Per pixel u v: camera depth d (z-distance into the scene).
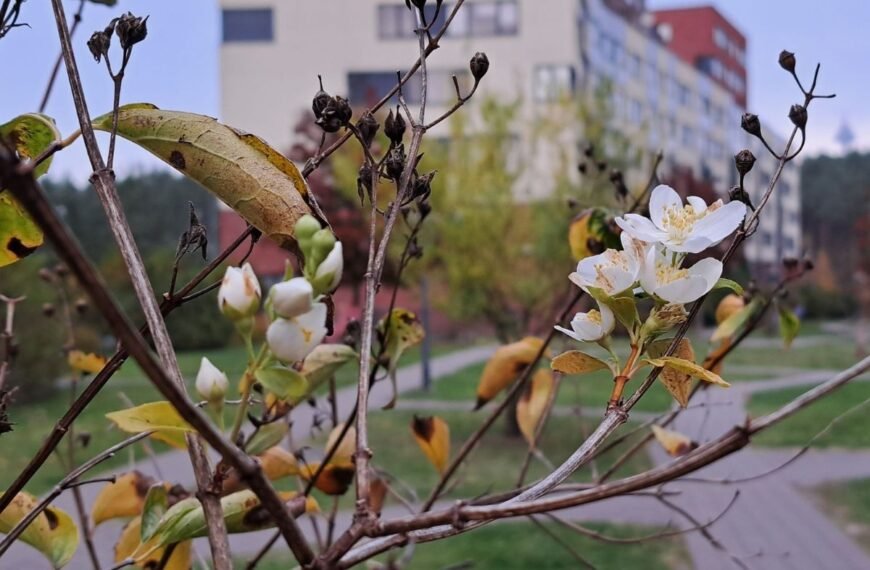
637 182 15.41
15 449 5.59
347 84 26.75
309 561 0.63
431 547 5.86
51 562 1.19
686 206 0.85
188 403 0.52
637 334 0.82
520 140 14.21
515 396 1.96
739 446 0.57
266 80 26.81
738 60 50.97
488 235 10.92
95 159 0.90
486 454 7.88
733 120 48.69
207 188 0.95
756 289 1.83
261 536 5.15
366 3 26.50
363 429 0.75
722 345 1.84
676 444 1.80
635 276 0.81
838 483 7.33
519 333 10.88
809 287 40.75
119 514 1.53
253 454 0.92
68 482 1.04
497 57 26.33
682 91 40.03
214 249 20.09
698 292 0.80
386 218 0.99
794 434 8.17
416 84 21.81
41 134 1.02
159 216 33.62
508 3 26.25
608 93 14.27
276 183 0.94
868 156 57.12
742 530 6.39
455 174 11.56
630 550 5.79
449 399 13.36
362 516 0.65
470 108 12.81
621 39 33.12
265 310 0.70
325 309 0.69
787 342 1.78
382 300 13.97
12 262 1.11
